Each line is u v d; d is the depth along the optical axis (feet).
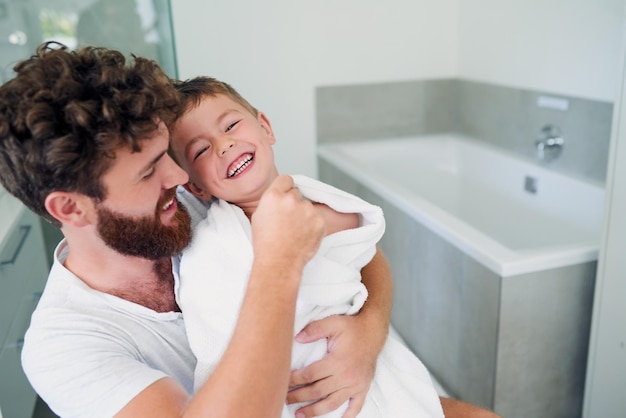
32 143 2.26
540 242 8.46
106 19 6.99
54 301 2.67
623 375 5.16
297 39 9.87
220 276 2.78
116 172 2.43
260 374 2.24
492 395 5.76
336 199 3.28
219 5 9.32
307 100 10.24
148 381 2.39
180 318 2.89
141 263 2.85
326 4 9.86
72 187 2.39
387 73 10.54
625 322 5.08
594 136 7.66
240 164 3.13
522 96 9.08
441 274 6.45
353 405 2.92
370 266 3.65
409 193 7.41
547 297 5.55
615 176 4.99
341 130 10.59
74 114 2.24
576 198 7.75
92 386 2.40
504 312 5.45
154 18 6.97
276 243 2.50
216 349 2.68
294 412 2.92
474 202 10.13
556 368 5.83
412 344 7.45
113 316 2.71
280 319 2.35
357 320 3.07
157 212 2.66
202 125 3.11
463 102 10.76
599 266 5.26
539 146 8.55
